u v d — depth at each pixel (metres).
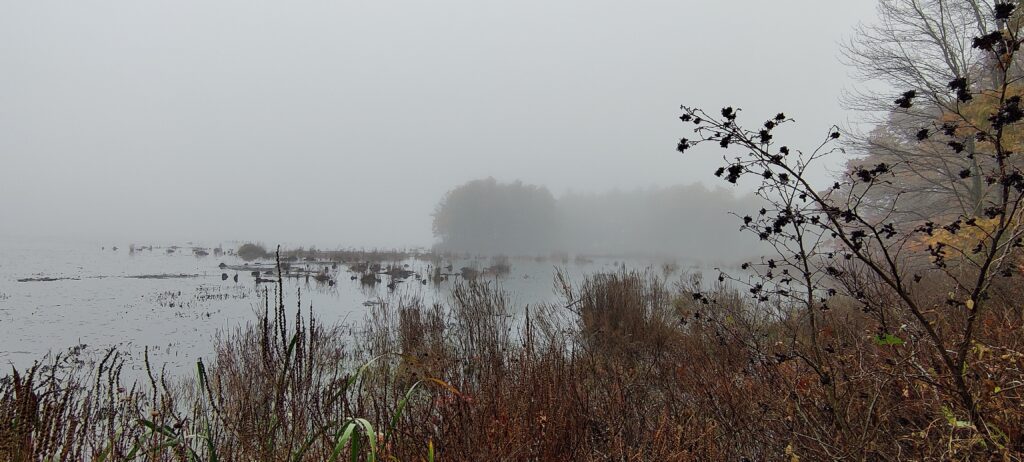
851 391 2.40
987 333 2.33
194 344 9.05
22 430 1.88
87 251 42.75
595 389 3.71
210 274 24.02
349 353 7.64
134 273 23.83
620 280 8.34
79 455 2.08
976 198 8.56
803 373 2.68
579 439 2.60
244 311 13.12
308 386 2.17
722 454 2.55
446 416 2.53
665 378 4.11
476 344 5.86
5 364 7.50
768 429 2.73
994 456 1.73
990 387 1.82
